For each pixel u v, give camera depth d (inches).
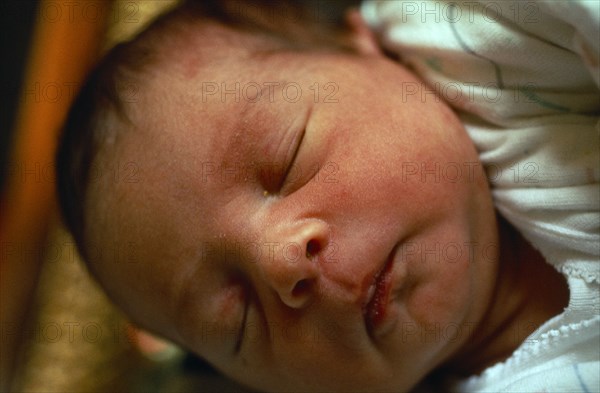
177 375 14.8
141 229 11.2
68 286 15.3
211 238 10.9
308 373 11.0
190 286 11.1
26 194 16.6
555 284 11.2
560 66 10.8
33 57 16.4
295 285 10.3
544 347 10.7
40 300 15.4
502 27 10.9
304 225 10.4
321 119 10.9
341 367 10.8
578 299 10.6
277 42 12.0
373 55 12.3
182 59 11.6
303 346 10.8
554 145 10.8
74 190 12.1
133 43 12.1
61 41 16.4
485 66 11.2
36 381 14.8
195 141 11.0
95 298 15.2
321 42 12.4
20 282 16.5
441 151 11.0
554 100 11.0
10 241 16.5
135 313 12.3
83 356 15.0
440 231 10.7
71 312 15.2
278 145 10.8
